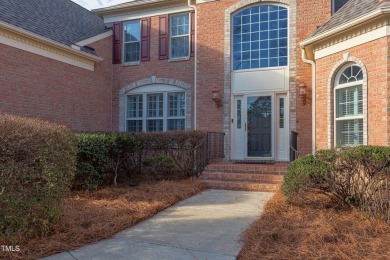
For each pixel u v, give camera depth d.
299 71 10.09
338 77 8.11
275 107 10.37
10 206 3.74
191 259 3.65
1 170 3.68
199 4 11.42
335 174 5.42
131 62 12.75
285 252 3.73
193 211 5.82
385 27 6.84
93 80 12.08
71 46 10.93
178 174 8.90
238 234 4.50
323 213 5.19
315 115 8.87
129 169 8.99
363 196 5.12
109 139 7.51
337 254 3.61
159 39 12.30
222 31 11.05
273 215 5.25
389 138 6.70
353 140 7.73
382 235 4.26
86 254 3.79
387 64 6.78
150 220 5.25
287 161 10.08
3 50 8.87
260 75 10.55
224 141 10.73
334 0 10.42
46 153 4.17
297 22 10.18
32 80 9.71
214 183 8.09
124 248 4.00
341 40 7.91
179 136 8.82
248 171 8.65
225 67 10.91
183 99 11.98
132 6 12.50
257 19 10.75
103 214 5.27
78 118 11.37
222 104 10.91
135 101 12.80
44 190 4.13
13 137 3.83
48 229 4.32
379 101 6.93
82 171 6.91
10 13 9.64
